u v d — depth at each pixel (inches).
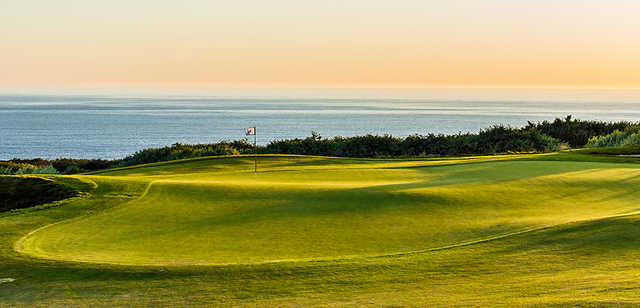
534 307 417.1
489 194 992.9
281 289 506.3
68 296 505.0
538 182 1114.7
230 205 905.5
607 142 2460.6
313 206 895.7
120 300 491.2
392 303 455.2
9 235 737.6
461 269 546.0
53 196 994.7
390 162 1892.2
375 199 939.3
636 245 578.9
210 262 617.3
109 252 660.7
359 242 706.2
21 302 493.0
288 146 2854.3
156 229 768.9
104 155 4616.1
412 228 772.6
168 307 471.8
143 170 1768.0
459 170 1403.8
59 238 724.0
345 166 1585.9
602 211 869.2
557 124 3198.8
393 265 568.4
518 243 624.1
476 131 7337.6
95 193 995.9
